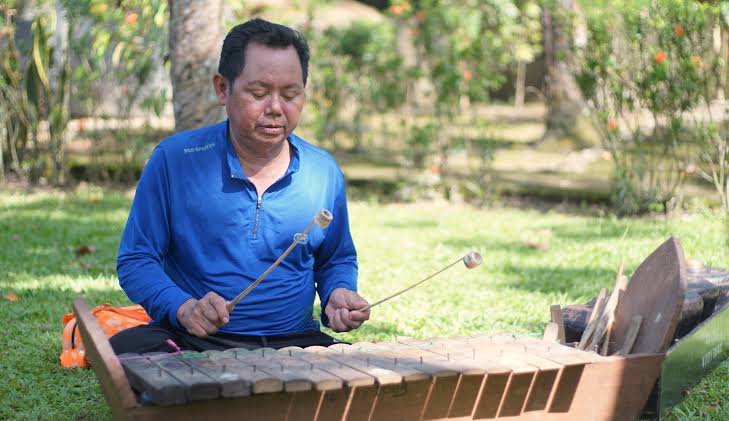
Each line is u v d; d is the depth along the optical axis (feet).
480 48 34.45
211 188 11.82
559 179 35.06
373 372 9.70
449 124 35.19
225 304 10.62
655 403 11.65
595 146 38.60
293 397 9.71
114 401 9.52
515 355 10.75
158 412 9.19
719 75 28.89
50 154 35.58
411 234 27.45
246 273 11.85
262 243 11.90
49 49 34.81
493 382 10.53
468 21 34.76
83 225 28.07
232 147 11.87
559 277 22.07
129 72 34.35
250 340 11.89
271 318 11.97
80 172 36.47
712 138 28.71
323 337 12.39
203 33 24.93
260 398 9.59
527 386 10.73
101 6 33.22
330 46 35.83
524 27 40.11
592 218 30.04
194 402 9.32
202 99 25.02
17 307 18.75
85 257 23.90
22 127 35.78
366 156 39.91
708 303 15.17
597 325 12.76
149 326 11.58
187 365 9.71
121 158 36.76
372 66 36.19
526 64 59.52
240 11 30.40
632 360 11.28
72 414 13.10
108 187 35.35
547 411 10.95
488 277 22.20
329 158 12.55
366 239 26.61
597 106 30.73
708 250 23.98
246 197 11.85
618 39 30.25
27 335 16.92
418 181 34.30
